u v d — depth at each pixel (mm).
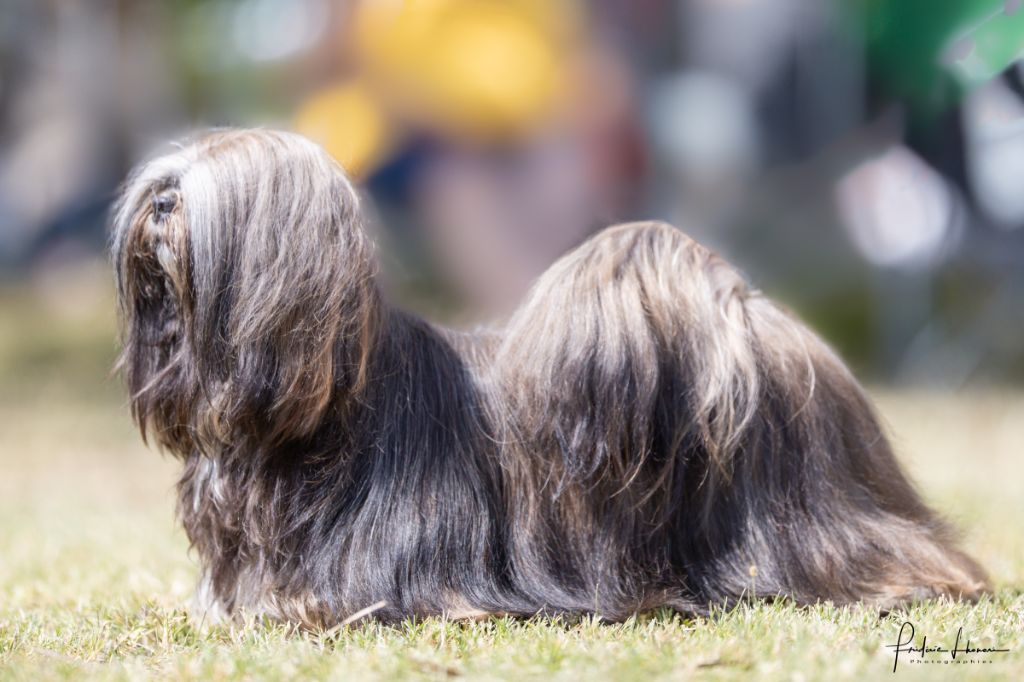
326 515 7395
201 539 7715
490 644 6875
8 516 13016
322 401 7129
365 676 6273
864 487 8227
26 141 28547
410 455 7531
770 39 22000
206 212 7070
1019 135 16781
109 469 16719
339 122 19969
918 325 22922
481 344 8211
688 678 6156
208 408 7234
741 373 7742
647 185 21281
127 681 6324
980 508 12141
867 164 20812
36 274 28500
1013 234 20016
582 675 6227
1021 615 7453
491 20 20203
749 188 22750
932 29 18766
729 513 7809
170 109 25938
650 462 7699
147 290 7426
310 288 7059
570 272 7922
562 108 20438
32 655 6934
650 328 7707
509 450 7715
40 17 27109
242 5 23328
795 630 6895
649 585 7715
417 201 20312
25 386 22109
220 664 6527
